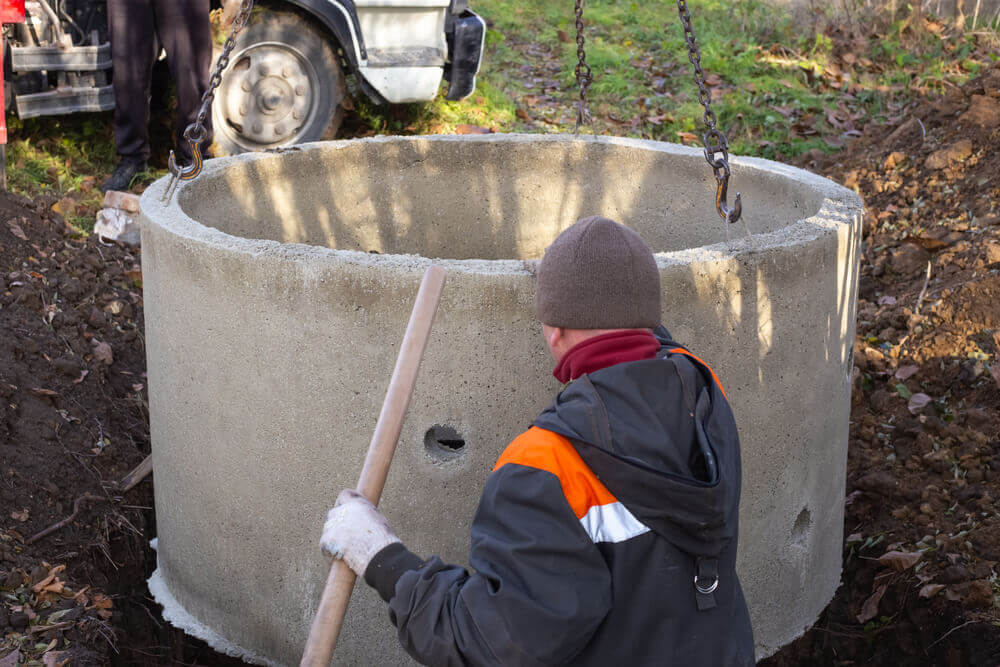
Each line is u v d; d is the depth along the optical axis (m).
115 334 4.36
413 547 2.70
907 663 3.42
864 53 8.03
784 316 2.76
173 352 2.90
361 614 2.77
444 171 4.00
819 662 3.61
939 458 3.83
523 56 8.02
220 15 5.72
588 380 1.74
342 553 1.82
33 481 3.39
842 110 7.17
